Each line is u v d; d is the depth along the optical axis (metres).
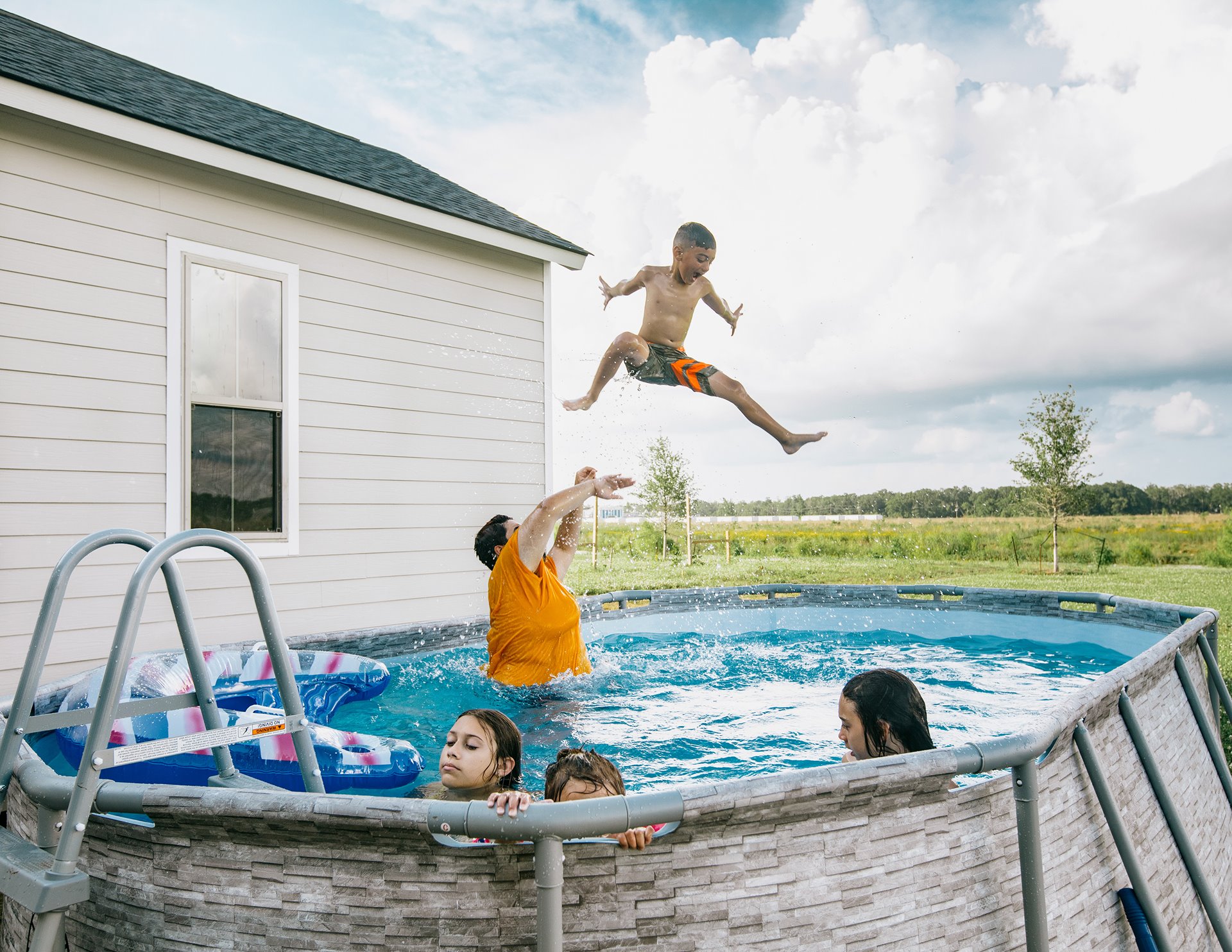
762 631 6.12
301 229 5.32
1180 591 15.27
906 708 2.30
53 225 4.26
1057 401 18.38
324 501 5.38
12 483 4.07
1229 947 2.54
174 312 4.68
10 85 3.90
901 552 20.22
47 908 1.56
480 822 1.42
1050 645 5.49
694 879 1.54
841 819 1.65
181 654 3.45
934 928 1.72
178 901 1.66
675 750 3.06
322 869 1.57
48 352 4.22
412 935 1.51
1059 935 1.93
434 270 6.08
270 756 2.42
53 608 2.01
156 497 4.57
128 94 4.84
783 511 25.66
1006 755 1.76
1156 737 2.84
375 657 4.70
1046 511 18.50
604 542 20.72
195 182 4.81
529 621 3.62
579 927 1.50
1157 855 2.45
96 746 1.64
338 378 5.48
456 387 6.18
